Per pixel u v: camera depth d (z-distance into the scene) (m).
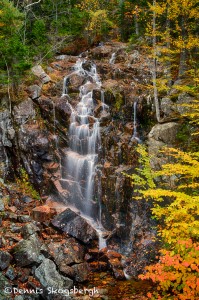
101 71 17.06
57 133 13.59
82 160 12.78
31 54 16.73
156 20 18.38
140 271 9.54
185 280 6.32
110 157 12.73
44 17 22.19
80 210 12.26
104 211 11.84
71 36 21.22
